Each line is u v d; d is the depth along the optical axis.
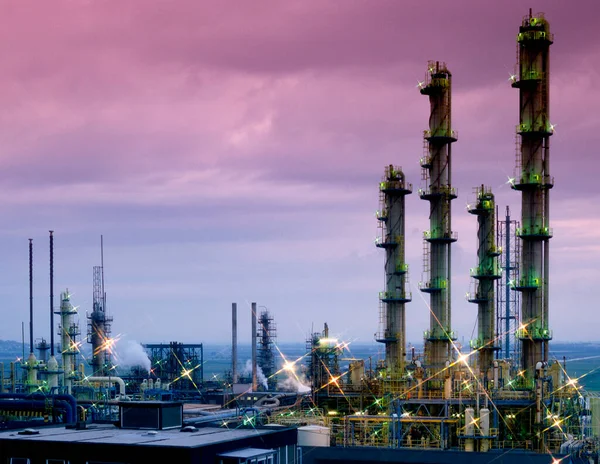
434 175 150.62
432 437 126.88
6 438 75.81
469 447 114.62
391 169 158.38
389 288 156.62
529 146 135.75
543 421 121.56
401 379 140.38
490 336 155.25
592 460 119.88
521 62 136.38
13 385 160.38
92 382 173.50
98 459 72.06
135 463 70.94
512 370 152.00
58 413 118.38
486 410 115.44
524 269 135.75
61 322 177.50
